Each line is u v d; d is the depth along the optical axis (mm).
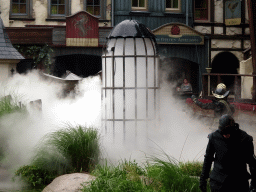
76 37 16000
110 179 4688
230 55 18812
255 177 3686
